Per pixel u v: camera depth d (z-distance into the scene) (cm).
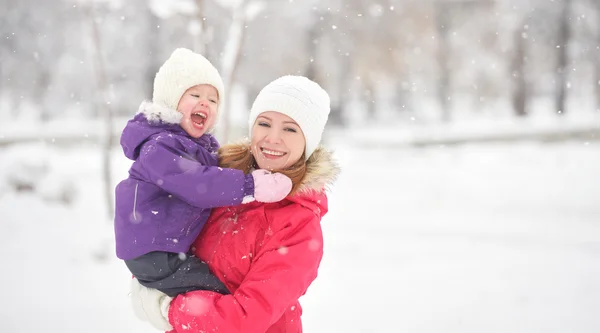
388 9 2594
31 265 628
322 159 224
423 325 471
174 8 647
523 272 622
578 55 2383
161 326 208
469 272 629
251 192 210
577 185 1109
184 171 211
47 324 460
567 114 2412
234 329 195
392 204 1058
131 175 224
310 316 497
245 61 2150
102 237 715
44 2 2625
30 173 898
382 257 702
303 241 208
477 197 1084
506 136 1752
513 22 2309
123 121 2259
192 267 209
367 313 503
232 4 666
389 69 2783
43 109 2823
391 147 1841
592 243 745
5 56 2642
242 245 212
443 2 2758
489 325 468
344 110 2767
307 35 2347
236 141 242
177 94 240
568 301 522
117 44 2512
